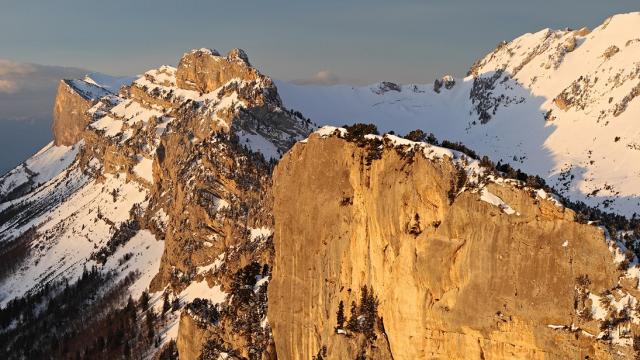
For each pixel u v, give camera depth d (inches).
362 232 4936.0
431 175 4424.2
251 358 6387.8
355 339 4753.9
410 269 4439.0
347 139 5093.5
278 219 5610.2
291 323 5452.8
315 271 5280.5
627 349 3713.1
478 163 4370.1
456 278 4242.1
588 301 3846.0
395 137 4830.2
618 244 3905.0
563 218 3956.7
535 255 3983.8
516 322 3996.1
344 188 5098.4
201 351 7086.6
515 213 4072.3
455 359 4239.7
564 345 3868.1
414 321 4419.3
